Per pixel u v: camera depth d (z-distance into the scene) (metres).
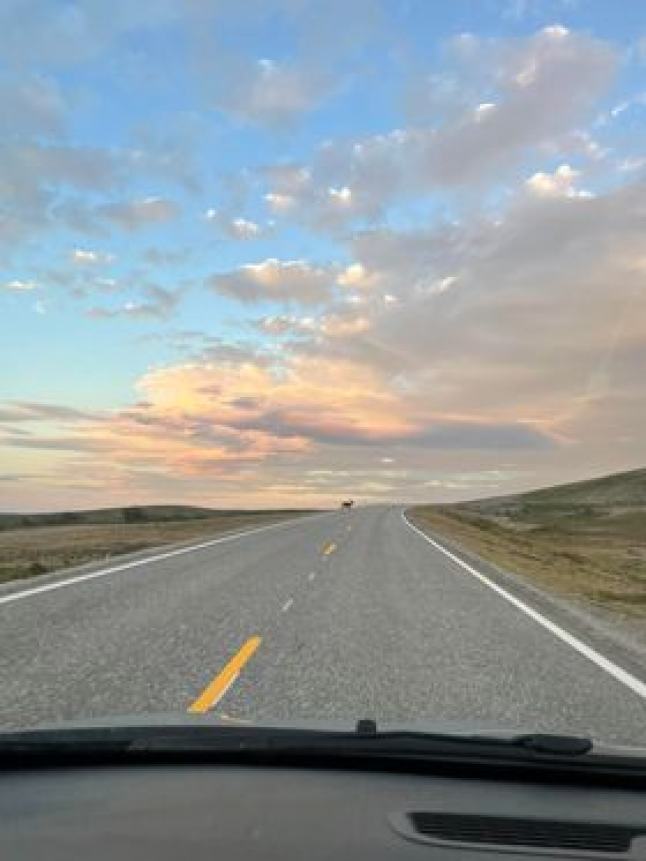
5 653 11.70
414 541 38.62
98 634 13.32
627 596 21.98
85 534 50.34
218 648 12.24
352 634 13.63
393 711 8.78
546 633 14.24
